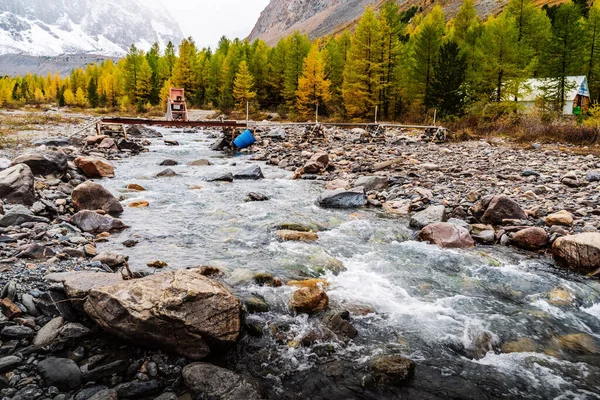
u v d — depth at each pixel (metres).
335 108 50.19
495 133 26.45
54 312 4.62
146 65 77.44
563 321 5.44
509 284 6.48
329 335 4.82
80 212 8.22
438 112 35.66
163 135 32.62
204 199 11.47
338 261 7.14
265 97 67.50
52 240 6.93
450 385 4.12
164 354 4.20
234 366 4.25
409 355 4.59
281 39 68.25
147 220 9.17
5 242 6.65
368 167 15.98
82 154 18.36
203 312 4.29
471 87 37.47
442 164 16.48
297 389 3.96
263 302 5.40
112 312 4.24
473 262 7.32
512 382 4.21
